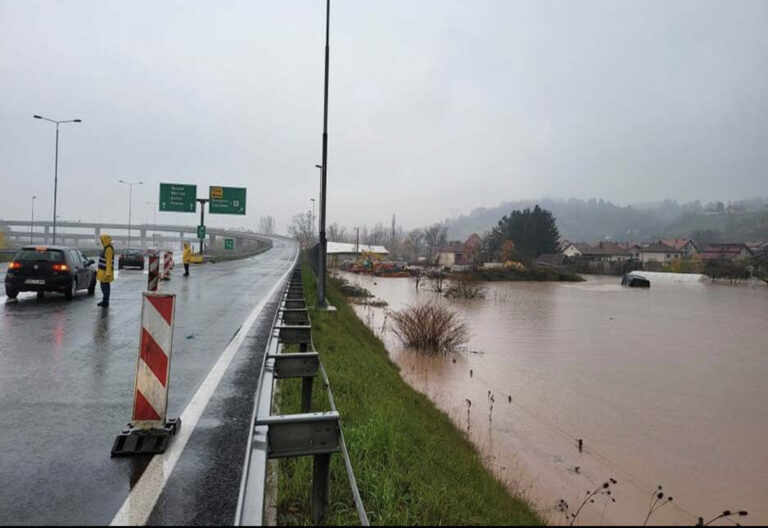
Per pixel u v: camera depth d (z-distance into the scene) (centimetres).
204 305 1459
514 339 2073
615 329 2433
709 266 8138
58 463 393
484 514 442
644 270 9756
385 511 380
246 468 296
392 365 1456
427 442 618
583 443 879
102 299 1414
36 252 1356
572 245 13125
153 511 325
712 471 773
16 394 571
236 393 596
